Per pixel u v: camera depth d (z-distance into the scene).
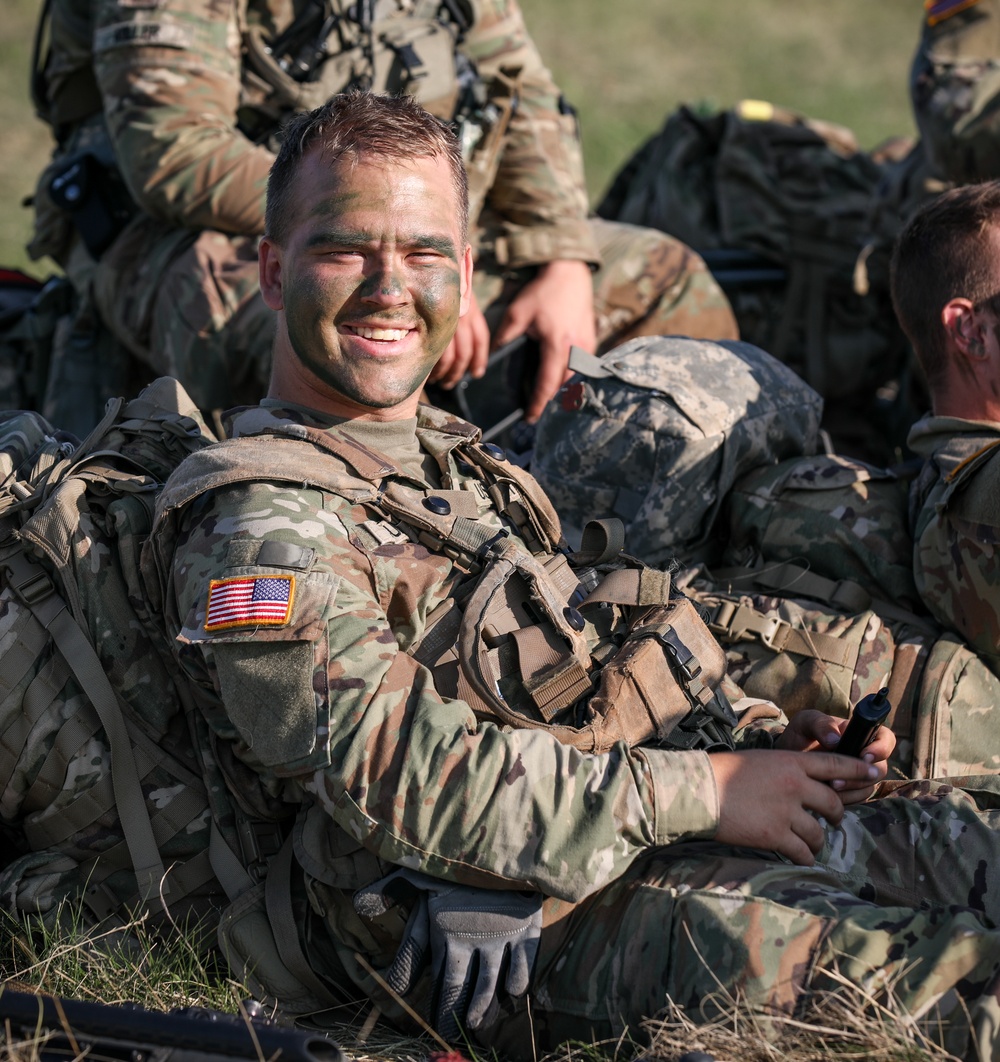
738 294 6.01
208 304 4.47
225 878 2.65
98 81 4.60
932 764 3.11
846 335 6.00
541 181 4.91
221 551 2.46
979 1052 2.20
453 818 2.34
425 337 2.77
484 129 4.73
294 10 4.62
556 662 2.63
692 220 6.26
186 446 2.89
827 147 6.22
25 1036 2.15
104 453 2.75
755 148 6.14
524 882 2.36
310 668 2.37
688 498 3.47
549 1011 2.49
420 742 2.36
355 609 2.45
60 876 2.71
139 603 2.63
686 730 2.78
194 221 4.54
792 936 2.35
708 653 2.81
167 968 2.59
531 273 4.93
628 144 13.52
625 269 5.06
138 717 2.66
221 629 2.39
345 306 2.70
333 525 2.53
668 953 2.41
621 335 5.09
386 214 2.67
